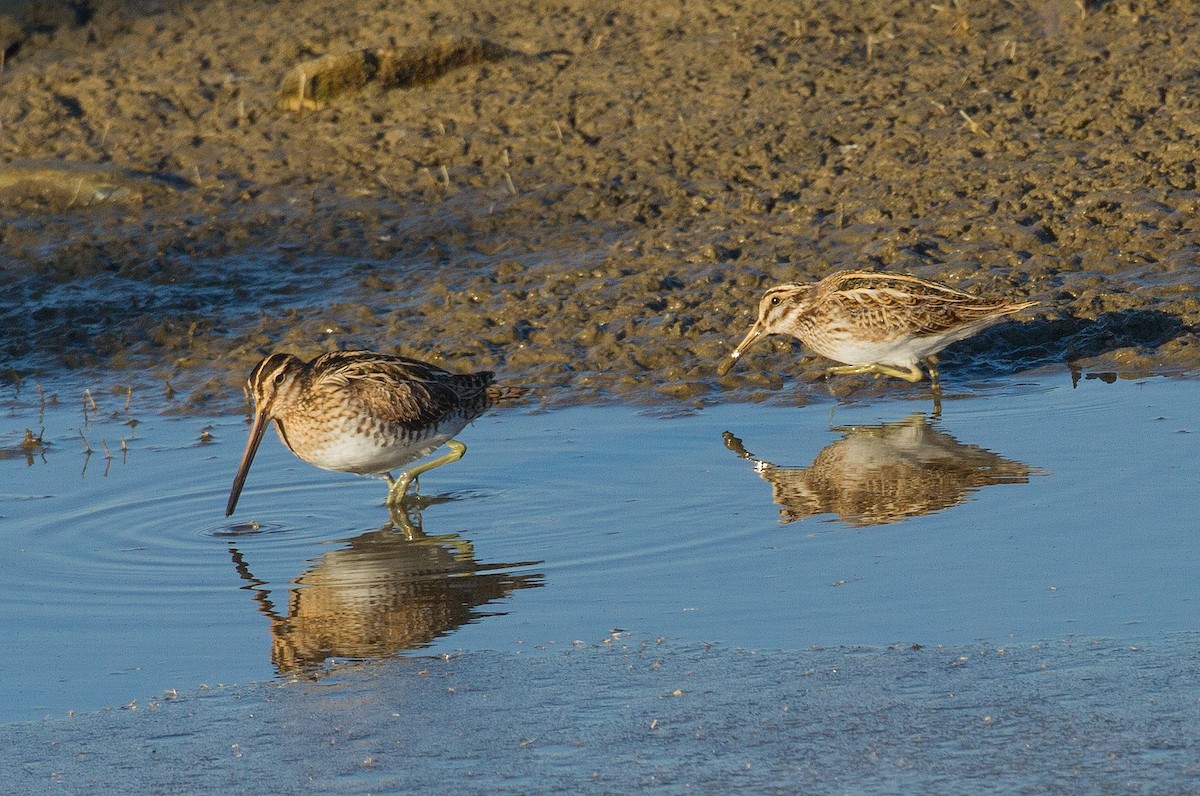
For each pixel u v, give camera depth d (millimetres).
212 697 8398
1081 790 6977
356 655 8945
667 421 13641
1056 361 14688
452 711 8078
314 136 21219
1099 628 8688
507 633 9164
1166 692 7852
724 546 10500
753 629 9000
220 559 10773
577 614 9406
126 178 20031
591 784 7262
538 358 15156
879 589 9508
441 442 12297
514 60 22641
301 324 16203
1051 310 15289
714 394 14344
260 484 12500
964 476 11719
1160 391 13594
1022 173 17859
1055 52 20859
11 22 25891
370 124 21422
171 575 10461
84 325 16672
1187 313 14938
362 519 11594
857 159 18781
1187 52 20219
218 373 15312
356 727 7953
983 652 8453
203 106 22500
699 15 23703
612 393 14430
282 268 17859
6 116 22594
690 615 9273
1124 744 7359
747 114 20219
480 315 16000
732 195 18344
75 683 8672
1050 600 9141
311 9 26156
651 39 23094
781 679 8273
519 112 21141
